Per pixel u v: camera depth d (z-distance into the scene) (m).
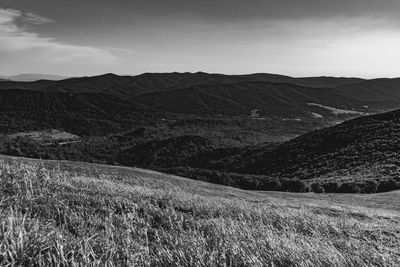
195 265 4.16
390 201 27.84
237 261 4.55
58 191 7.07
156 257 4.27
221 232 5.73
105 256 4.01
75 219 5.38
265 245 5.12
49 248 3.88
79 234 4.73
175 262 4.16
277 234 6.35
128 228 5.23
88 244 4.09
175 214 6.85
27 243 3.70
